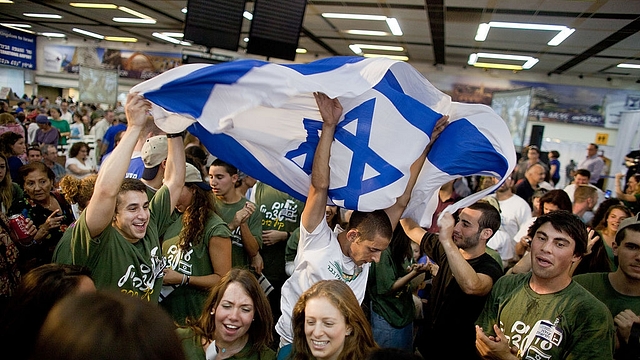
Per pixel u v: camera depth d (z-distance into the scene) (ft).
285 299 6.03
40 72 54.29
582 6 21.15
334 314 4.83
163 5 30.17
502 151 6.09
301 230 5.71
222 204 9.23
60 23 41.86
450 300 7.02
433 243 7.63
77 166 18.30
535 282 5.57
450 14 24.91
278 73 4.91
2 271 6.60
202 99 5.12
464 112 6.25
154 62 50.90
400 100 5.64
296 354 5.06
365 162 5.49
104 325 1.86
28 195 9.37
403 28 29.78
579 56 32.73
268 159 6.02
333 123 5.35
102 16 36.40
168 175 6.77
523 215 13.41
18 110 34.35
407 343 8.47
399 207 6.15
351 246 5.68
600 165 32.04
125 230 5.68
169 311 7.11
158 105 5.22
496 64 40.32
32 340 3.68
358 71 5.39
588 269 8.49
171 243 7.54
